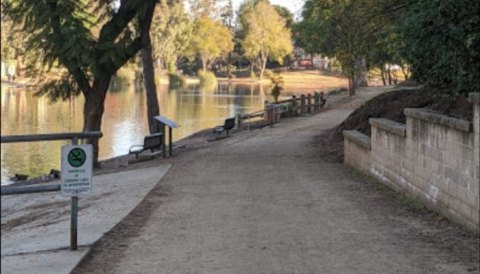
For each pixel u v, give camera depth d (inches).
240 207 378.6
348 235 299.1
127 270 247.0
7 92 2785.4
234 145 788.6
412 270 239.9
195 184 478.9
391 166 417.7
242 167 571.2
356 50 625.3
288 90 2878.9
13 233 362.6
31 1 637.9
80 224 345.1
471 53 325.7
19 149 1071.0
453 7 314.2
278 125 1034.7
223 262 256.8
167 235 307.7
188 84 4045.3
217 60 5216.5
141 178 542.3
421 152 357.1
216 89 3449.8
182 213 364.2
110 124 1496.1
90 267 252.1
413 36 354.9
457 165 304.0
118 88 3152.1
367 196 402.3
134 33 718.5
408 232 301.1
